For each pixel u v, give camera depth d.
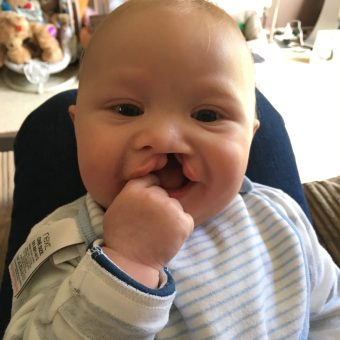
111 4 1.76
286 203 0.75
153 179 0.50
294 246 0.68
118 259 0.46
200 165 0.50
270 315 0.63
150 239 0.47
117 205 0.48
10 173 1.44
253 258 0.63
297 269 0.67
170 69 0.49
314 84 1.97
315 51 2.10
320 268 0.71
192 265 0.60
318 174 1.62
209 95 0.51
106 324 0.44
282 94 1.91
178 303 0.57
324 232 0.83
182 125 0.50
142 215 0.47
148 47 0.50
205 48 0.51
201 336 0.56
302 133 1.76
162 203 0.48
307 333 0.65
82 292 0.45
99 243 0.48
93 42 0.56
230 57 0.53
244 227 0.66
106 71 0.52
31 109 1.56
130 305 0.44
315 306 0.70
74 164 0.79
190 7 0.54
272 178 0.84
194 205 0.53
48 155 0.79
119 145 0.49
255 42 2.03
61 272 0.57
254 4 1.99
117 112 0.51
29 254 0.59
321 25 2.23
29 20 1.71
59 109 0.83
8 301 0.72
